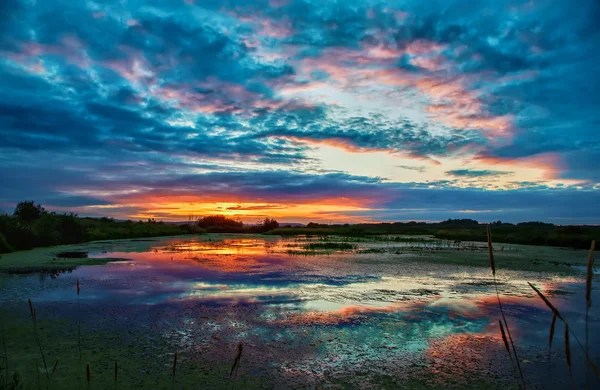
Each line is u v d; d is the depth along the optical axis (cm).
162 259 2020
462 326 834
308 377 581
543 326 841
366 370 608
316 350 688
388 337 758
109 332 774
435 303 1030
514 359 655
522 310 969
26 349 676
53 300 1044
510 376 590
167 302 1027
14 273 1518
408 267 1731
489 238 286
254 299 1065
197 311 936
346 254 2344
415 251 2569
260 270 1612
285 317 888
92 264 1789
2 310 937
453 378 582
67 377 564
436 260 2019
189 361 632
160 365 615
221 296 1102
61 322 839
